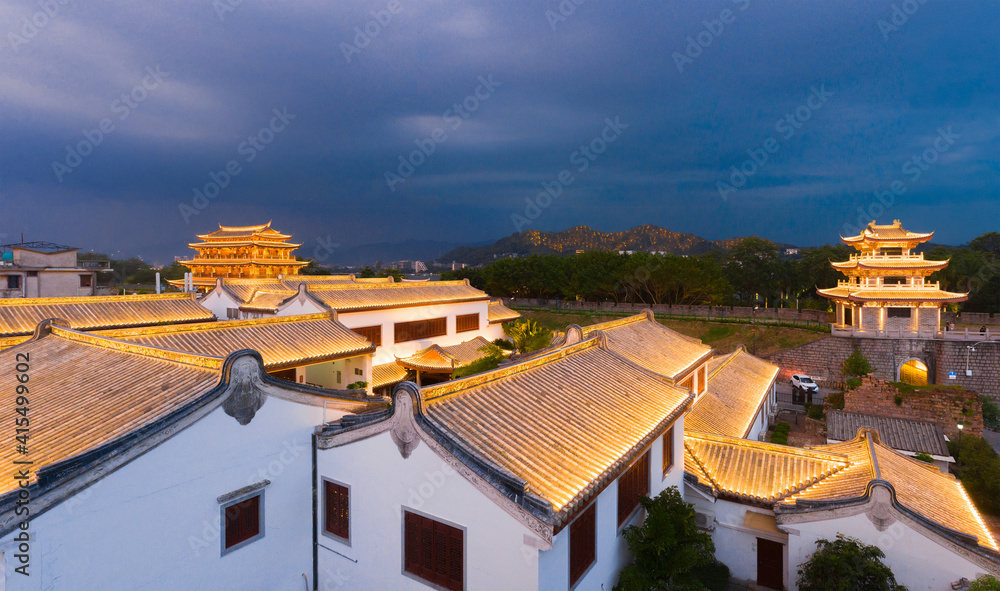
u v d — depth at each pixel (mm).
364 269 80562
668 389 16672
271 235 57656
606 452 11867
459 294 41375
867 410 28578
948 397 26984
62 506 8672
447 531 10484
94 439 10125
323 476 12672
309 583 12742
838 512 13172
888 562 12625
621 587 12039
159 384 12344
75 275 54312
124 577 9500
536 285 76250
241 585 11352
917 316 48000
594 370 16656
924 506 13594
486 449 10703
